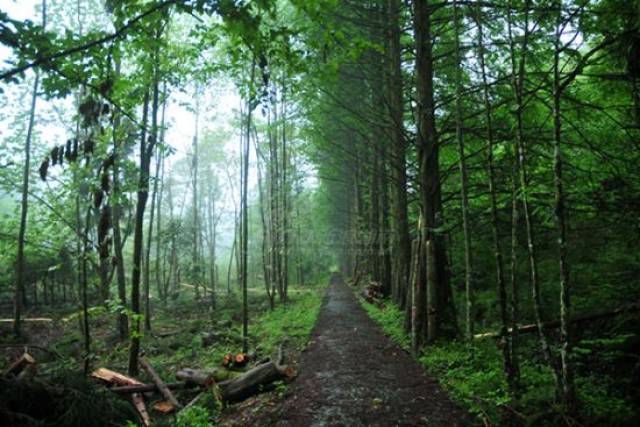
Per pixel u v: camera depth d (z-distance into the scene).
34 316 18.06
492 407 5.19
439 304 8.79
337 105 10.81
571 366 4.59
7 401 4.60
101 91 4.40
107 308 7.05
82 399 5.04
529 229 5.17
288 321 13.76
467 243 7.34
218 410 6.16
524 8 5.48
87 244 7.04
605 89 6.88
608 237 7.36
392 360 8.02
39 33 3.72
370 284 18.80
